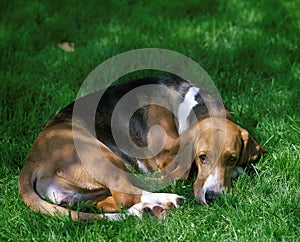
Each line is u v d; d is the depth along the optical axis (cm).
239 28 838
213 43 808
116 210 516
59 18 883
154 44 798
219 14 889
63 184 520
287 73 732
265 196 521
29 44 817
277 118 636
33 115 656
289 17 863
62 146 527
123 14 894
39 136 546
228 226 483
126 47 794
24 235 486
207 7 906
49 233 481
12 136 630
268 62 756
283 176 543
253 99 675
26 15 887
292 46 792
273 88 698
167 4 912
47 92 707
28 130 636
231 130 536
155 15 888
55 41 833
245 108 658
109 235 480
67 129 543
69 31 848
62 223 487
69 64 766
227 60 762
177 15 887
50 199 520
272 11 879
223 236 471
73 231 482
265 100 671
